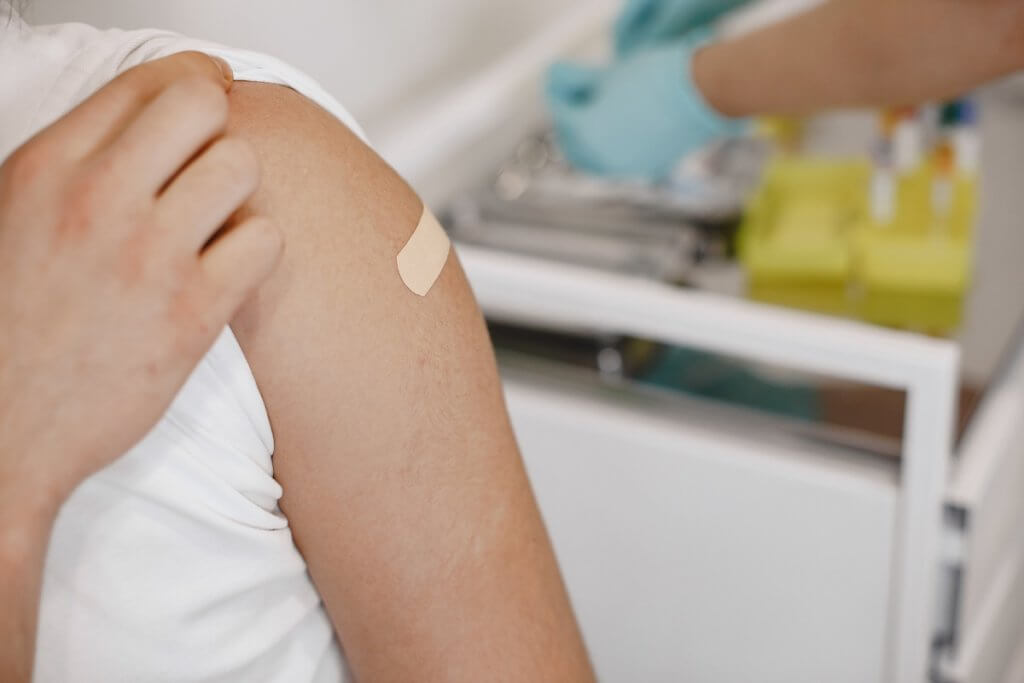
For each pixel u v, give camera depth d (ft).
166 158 2.06
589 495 3.96
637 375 4.03
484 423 2.43
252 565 2.37
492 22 5.29
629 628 4.16
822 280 4.23
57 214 2.05
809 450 3.65
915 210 4.29
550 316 3.82
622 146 4.13
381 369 2.34
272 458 2.38
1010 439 4.02
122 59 2.38
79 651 2.30
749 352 3.51
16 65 2.39
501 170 5.13
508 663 2.45
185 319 2.07
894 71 3.47
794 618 3.77
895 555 3.55
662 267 4.22
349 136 2.41
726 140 5.09
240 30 3.79
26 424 2.07
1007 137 5.52
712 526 3.76
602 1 6.11
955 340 3.94
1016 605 4.97
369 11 4.42
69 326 2.05
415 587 2.42
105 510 2.28
